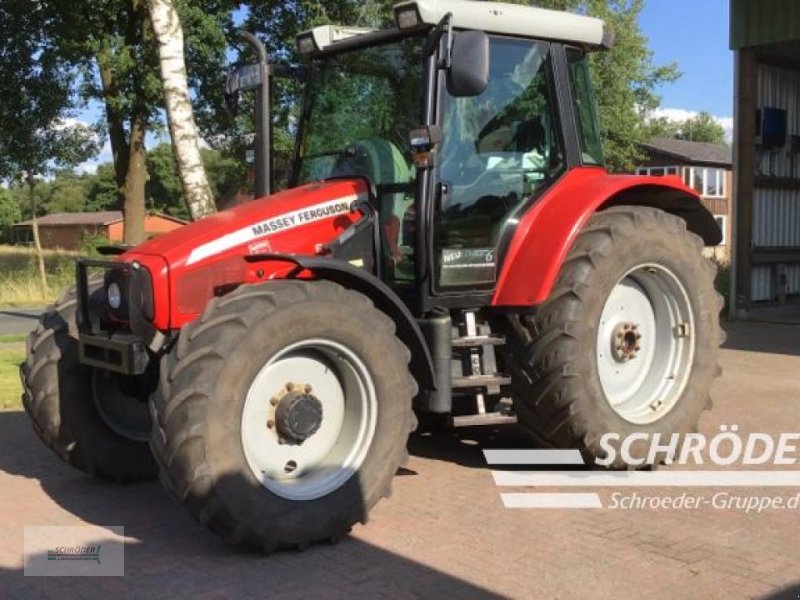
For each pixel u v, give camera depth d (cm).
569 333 497
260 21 2033
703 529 443
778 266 1474
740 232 1380
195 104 2053
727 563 399
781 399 756
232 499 391
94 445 517
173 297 426
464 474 538
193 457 386
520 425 532
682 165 4281
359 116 530
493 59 514
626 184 531
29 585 381
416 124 493
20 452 609
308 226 472
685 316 562
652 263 536
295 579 383
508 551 414
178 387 388
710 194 4378
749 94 1366
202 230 450
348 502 423
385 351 434
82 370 512
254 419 416
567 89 546
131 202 2170
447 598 363
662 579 381
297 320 407
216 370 389
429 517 462
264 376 418
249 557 409
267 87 557
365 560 404
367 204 496
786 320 1364
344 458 434
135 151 2147
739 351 1046
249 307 400
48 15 2012
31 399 510
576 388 501
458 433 636
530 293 496
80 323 469
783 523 452
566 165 543
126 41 2041
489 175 512
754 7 1331
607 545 421
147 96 2008
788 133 1496
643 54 3034
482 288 507
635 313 560
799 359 983
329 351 427
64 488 525
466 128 503
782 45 1341
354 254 486
